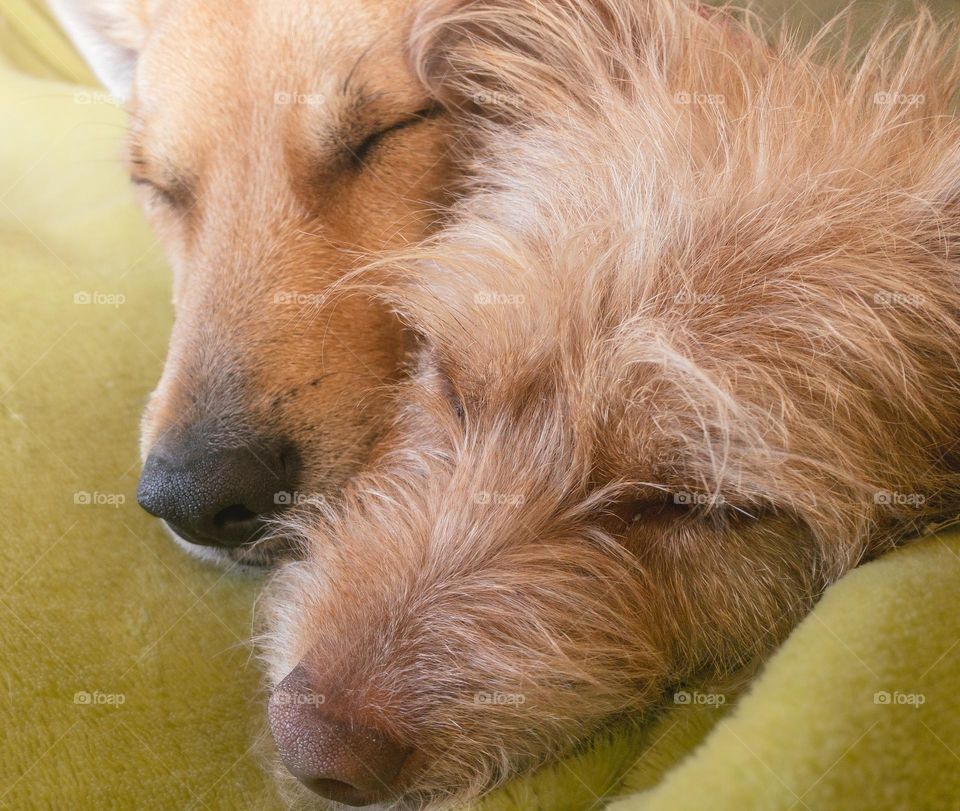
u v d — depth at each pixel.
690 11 0.43
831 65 0.43
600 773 0.35
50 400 0.42
